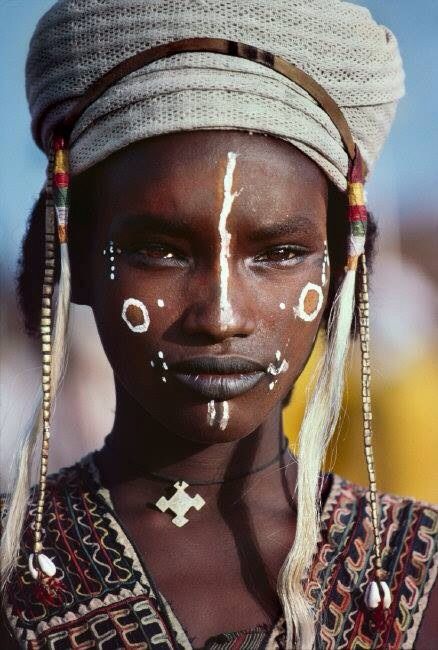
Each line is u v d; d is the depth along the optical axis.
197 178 1.59
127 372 1.67
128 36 1.64
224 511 1.77
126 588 1.69
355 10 1.70
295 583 1.67
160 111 1.60
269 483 1.80
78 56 1.68
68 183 1.71
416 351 3.06
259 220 1.60
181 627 1.67
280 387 1.65
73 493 1.82
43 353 1.71
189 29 1.62
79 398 2.50
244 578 1.72
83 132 1.69
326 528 1.78
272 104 1.61
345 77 1.68
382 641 1.69
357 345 2.07
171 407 1.63
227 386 1.60
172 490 1.77
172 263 1.62
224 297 1.59
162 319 1.62
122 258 1.65
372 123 1.74
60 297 1.73
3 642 1.71
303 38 1.64
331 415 1.74
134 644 1.65
